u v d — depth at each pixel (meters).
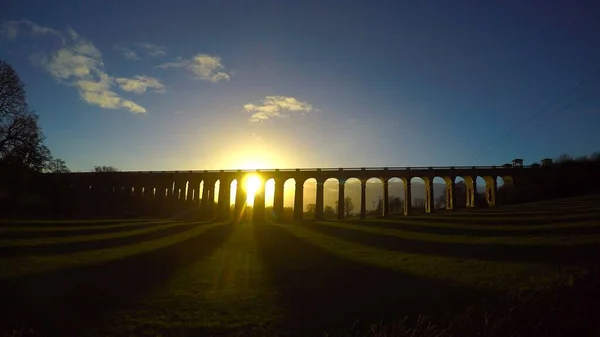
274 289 20.84
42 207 78.44
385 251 31.91
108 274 22.97
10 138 65.00
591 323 11.53
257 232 52.50
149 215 94.44
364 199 85.06
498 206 71.06
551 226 35.22
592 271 16.55
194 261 28.89
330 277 23.31
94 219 68.94
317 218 86.25
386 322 15.04
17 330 14.20
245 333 14.78
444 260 25.86
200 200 91.88
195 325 15.52
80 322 15.45
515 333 11.28
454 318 13.80
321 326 15.33
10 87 63.19
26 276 21.02
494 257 25.25
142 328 15.12
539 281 17.03
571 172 76.12
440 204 113.38
